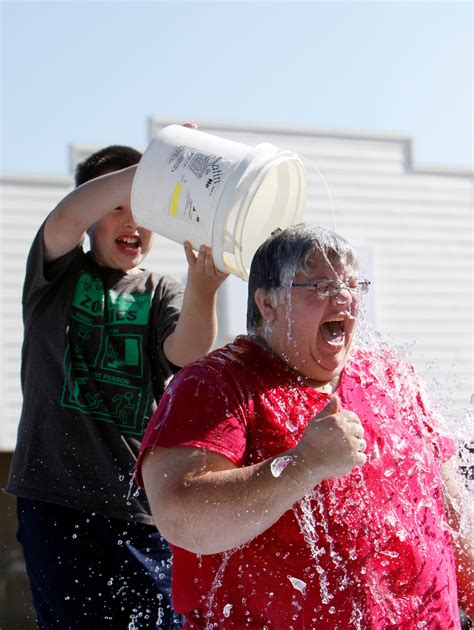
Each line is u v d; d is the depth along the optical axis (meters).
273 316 1.88
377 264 10.31
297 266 1.84
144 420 2.54
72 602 2.41
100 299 2.61
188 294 2.45
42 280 2.54
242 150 2.25
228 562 1.80
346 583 1.76
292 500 1.65
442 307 10.50
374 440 1.88
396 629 1.78
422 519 1.89
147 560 2.48
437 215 10.61
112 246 2.66
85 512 2.45
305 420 1.82
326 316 1.84
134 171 2.47
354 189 10.27
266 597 1.77
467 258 10.64
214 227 2.19
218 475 1.67
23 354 2.61
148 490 1.73
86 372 2.52
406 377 2.11
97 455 2.46
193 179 2.24
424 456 1.97
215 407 1.75
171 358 2.58
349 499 1.80
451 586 1.92
